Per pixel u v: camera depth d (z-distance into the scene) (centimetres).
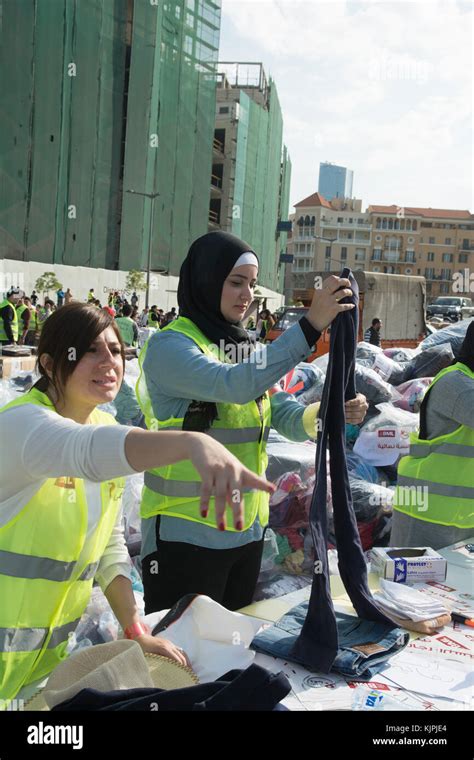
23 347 966
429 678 187
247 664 179
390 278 1811
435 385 310
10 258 2877
